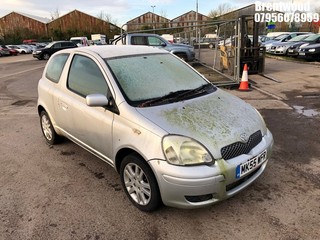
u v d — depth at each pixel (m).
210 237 2.64
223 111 3.11
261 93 8.20
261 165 3.07
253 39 11.09
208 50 14.79
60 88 4.05
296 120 5.73
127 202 3.20
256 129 3.04
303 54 15.78
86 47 4.04
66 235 2.73
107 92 3.25
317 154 4.20
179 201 2.64
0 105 8.09
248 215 2.90
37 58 27.03
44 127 4.86
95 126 3.38
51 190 3.49
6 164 4.24
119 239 2.67
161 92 3.35
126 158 3.01
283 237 2.61
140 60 3.68
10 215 3.04
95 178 3.73
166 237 2.67
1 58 33.75
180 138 2.62
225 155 2.65
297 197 3.16
